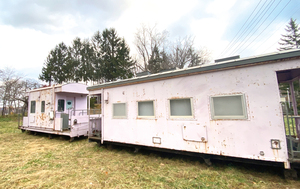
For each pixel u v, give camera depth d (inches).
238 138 119.0
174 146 146.9
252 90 116.2
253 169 130.5
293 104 162.1
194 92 139.8
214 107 130.3
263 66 113.9
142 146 175.6
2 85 764.0
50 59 1040.2
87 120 292.0
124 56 979.9
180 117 146.2
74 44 1101.1
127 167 147.6
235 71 123.3
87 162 164.4
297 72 138.2
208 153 129.9
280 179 113.4
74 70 1044.5
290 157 107.3
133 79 175.8
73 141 267.9
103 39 1018.7
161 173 132.4
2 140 288.4
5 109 788.0
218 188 104.8
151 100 163.9
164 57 935.0
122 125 185.0
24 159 179.5
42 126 303.3
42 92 314.0
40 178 130.4
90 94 226.4
